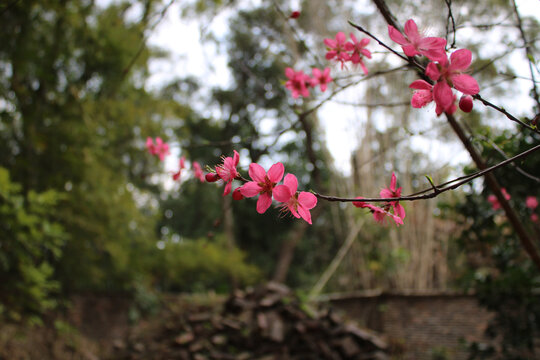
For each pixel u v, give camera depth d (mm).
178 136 10320
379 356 5961
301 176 14695
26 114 6488
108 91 8359
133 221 9258
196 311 7367
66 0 6172
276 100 12500
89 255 8367
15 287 4035
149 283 9867
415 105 1169
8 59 6031
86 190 8188
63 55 7297
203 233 15648
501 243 3941
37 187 7129
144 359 6500
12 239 3861
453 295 6348
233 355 6062
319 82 2404
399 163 6715
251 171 1161
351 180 7289
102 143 8672
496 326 4051
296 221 15742
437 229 6742
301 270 16250
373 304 7105
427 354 6266
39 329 7309
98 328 8586
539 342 4516
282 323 6355
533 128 1085
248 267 11805
